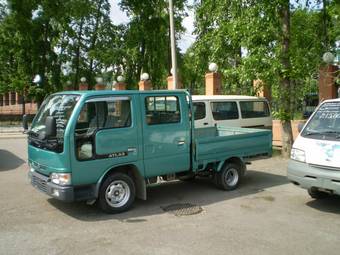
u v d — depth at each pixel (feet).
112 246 18.15
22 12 110.73
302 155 23.54
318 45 45.14
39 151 22.89
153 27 110.93
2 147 53.88
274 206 24.43
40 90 109.40
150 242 18.58
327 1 44.14
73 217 22.38
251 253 17.24
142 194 24.09
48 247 18.07
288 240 18.75
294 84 43.68
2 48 113.80
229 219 21.93
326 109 24.94
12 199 26.25
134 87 110.93
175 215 22.70
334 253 17.25
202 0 54.65
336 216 22.38
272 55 40.27
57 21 112.88
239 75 42.57
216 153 27.45
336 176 21.65
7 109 152.76
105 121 22.36
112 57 111.14
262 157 30.73
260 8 39.14
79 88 115.85
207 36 56.75
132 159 23.38
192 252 17.38
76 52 117.60
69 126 21.07
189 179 31.76
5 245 18.33
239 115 43.27
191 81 109.91
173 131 25.16
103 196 22.50
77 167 21.33
